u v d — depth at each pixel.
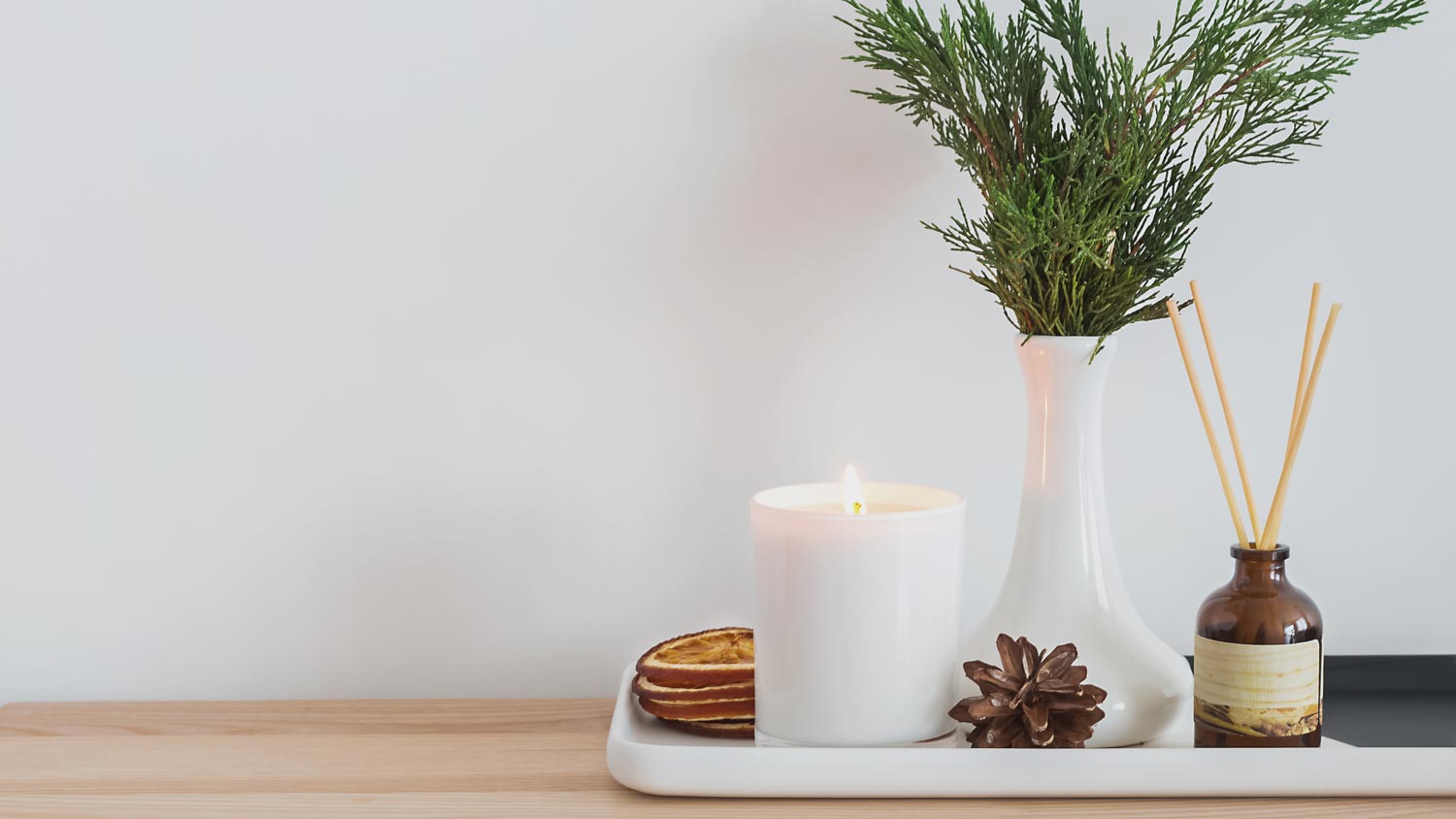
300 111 0.94
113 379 0.94
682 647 0.88
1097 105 0.85
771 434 0.95
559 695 0.96
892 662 0.80
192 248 0.94
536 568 0.95
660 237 0.94
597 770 0.83
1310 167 0.94
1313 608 0.80
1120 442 0.95
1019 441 0.95
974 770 0.78
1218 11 0.93
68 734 0.88
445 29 0.93
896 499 0.87
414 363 0.95
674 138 0.94
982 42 0.86
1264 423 0.95
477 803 0.79
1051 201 0.80
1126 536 0.95
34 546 0.95
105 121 0.93
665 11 0.94
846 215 0.94
